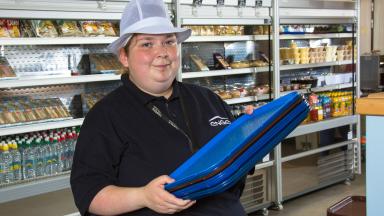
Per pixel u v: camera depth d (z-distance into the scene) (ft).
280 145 15.98
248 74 17.01
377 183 4.25
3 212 11.42
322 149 17.62
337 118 18.10
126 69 6.21
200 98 6.16
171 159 5.46
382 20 27.35
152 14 5.50
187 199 4.57
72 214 11.84
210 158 4.65
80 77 11.63
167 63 5.55
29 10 10.58
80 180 5.24
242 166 4.48
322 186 17.76
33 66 12.37
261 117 5.10
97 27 12.35
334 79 18.54
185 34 6.02
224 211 5.59
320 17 17.37
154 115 5.61
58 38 11.16
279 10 15.78
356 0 18.62
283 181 16.85
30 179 11.09
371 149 4.26
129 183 5.40
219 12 14.28
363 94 22.08
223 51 16.48
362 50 28.04
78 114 13.08
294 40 18.48
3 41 10.30
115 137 5.40
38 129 11.09
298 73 18.85
